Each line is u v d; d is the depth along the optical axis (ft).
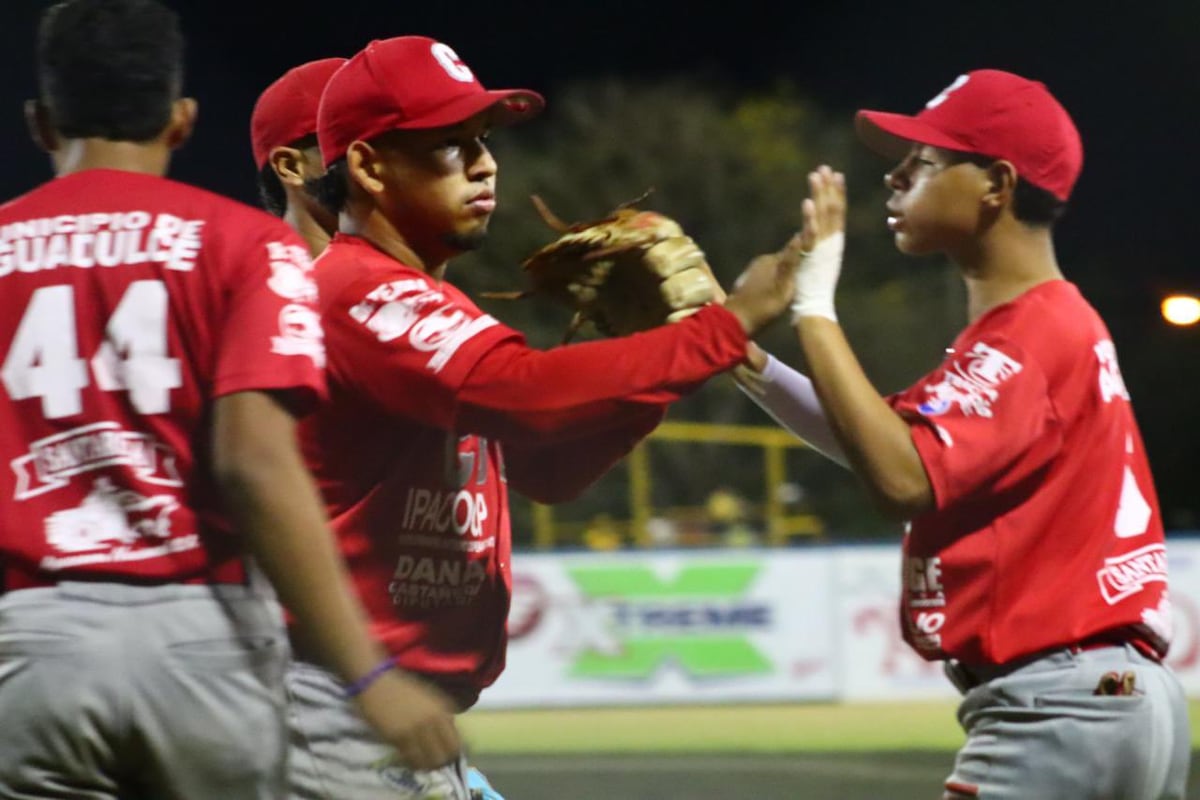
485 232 18.16
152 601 14.11
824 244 17.42
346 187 18.01
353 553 17.20
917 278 126.21
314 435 16.89
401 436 17.25
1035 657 17.72
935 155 18.83
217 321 14.38
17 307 14.44
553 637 73.51
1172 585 69.77
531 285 18.28
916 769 53.16
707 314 16.38
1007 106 18.48
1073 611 17.63
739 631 73.15
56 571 14.14
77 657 13.92
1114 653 17.78
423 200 17.71
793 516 109.09
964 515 17.81
